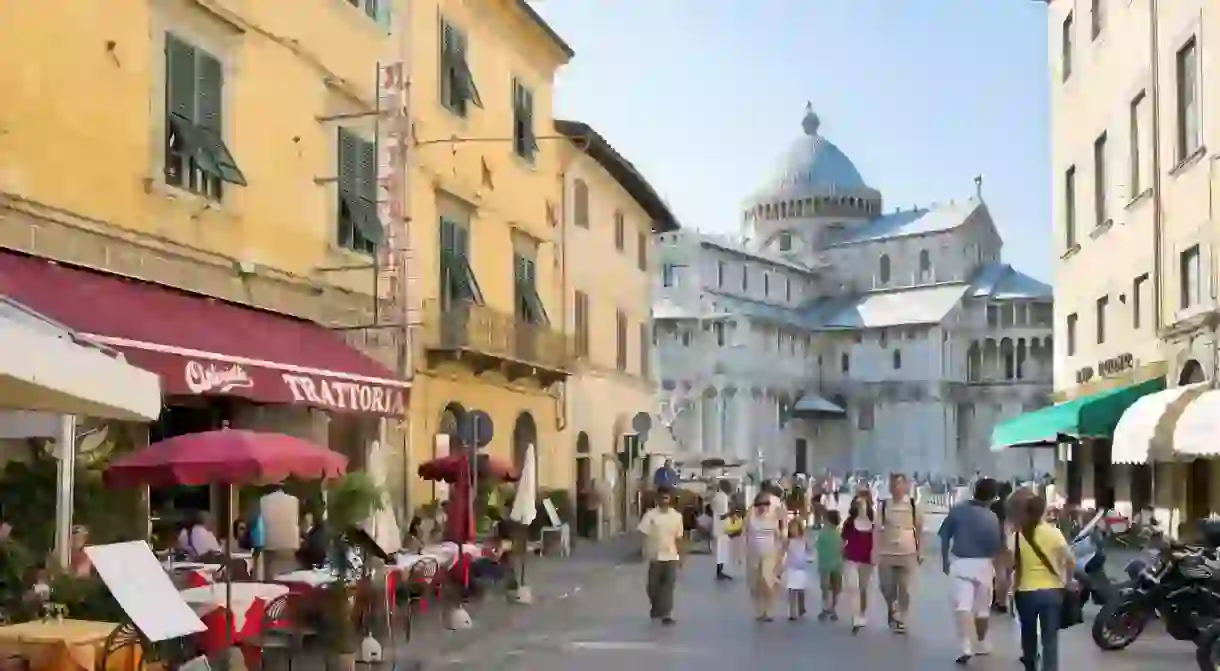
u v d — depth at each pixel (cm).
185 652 991
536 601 2016
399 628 1606
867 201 10969
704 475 6106
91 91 1461
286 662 1267
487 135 2759
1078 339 3189
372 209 2177
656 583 1767
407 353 2219
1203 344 2181
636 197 4122
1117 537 2517
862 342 10156
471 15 2662
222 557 1388
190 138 1622
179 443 1066
